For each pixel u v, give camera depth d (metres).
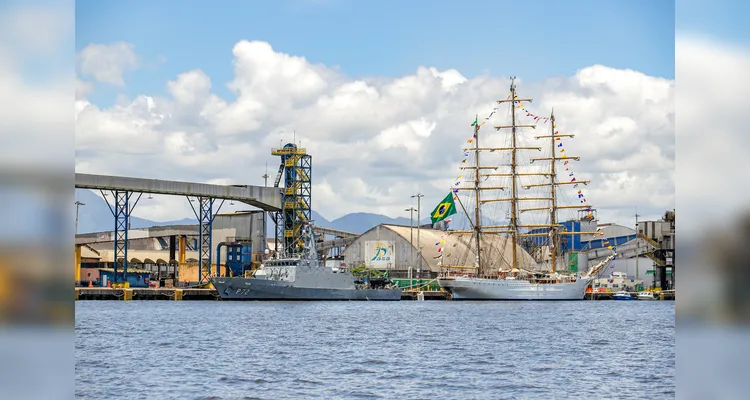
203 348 89.19
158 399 55.72
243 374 68.31
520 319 145.75
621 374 69.69
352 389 60.38
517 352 86.94
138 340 97.75
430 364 75.81
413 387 61.56
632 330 120.19
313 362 76.94
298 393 58.44
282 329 116.25
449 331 115.31
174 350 86.94
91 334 105.12
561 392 59.59
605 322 139.12
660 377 67.88
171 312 154.25
